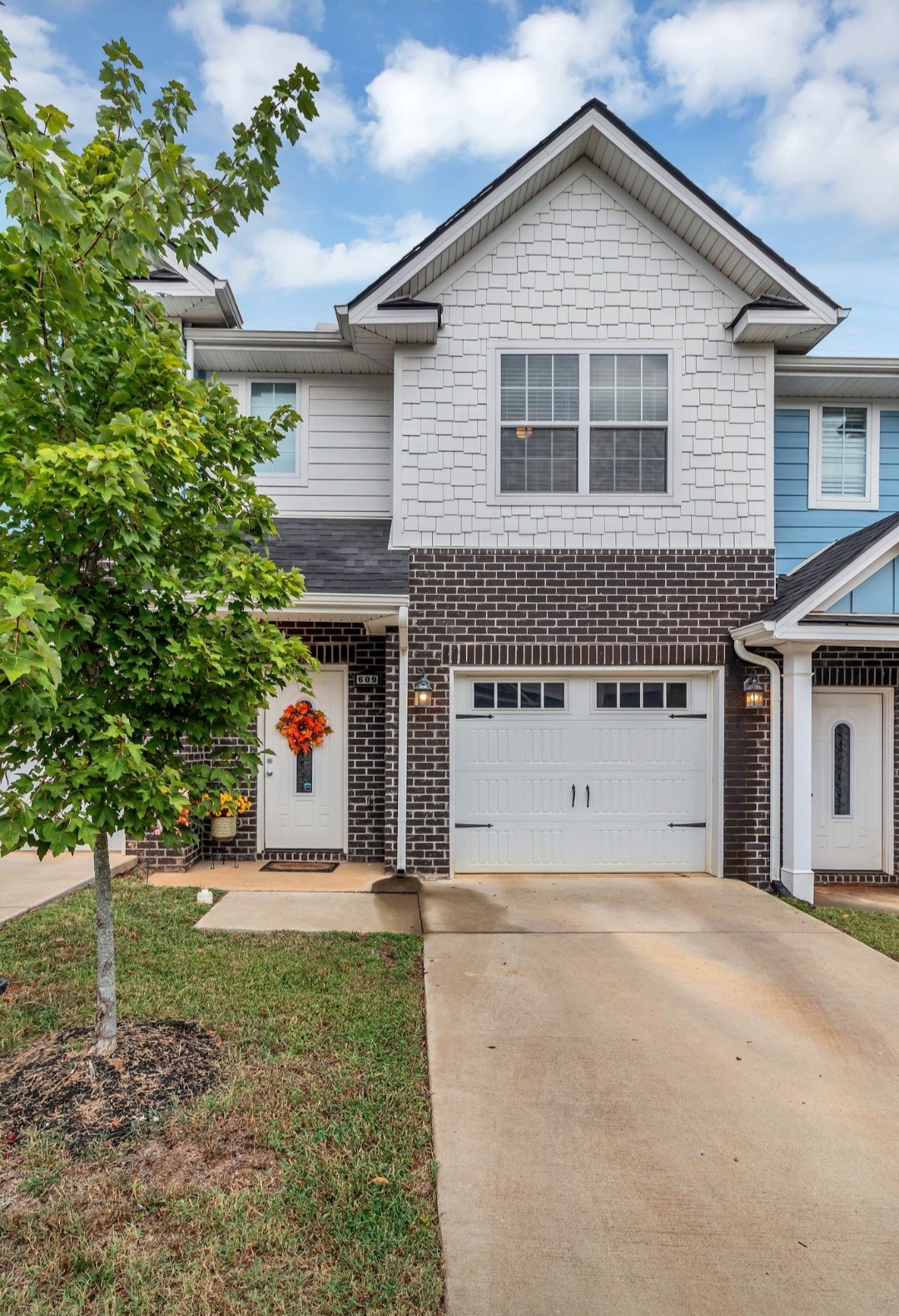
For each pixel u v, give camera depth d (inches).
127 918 217.8
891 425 323.6
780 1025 157.9
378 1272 87.4
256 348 295.4
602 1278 88.2
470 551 285.0
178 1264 87.7
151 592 128.2
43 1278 85.5
